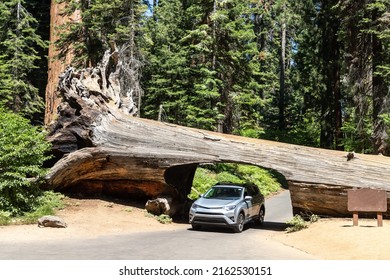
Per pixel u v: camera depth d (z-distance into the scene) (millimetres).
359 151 26578
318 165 15023
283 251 10914
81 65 26000
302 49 39875
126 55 25609
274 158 15523
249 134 38469
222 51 27859
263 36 49688
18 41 30250
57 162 16891
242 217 14789
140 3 26125
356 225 12859
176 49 32281
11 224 13258
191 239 12586
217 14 25688
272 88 52344
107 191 18234
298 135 44062
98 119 17344
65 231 12945
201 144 16484
